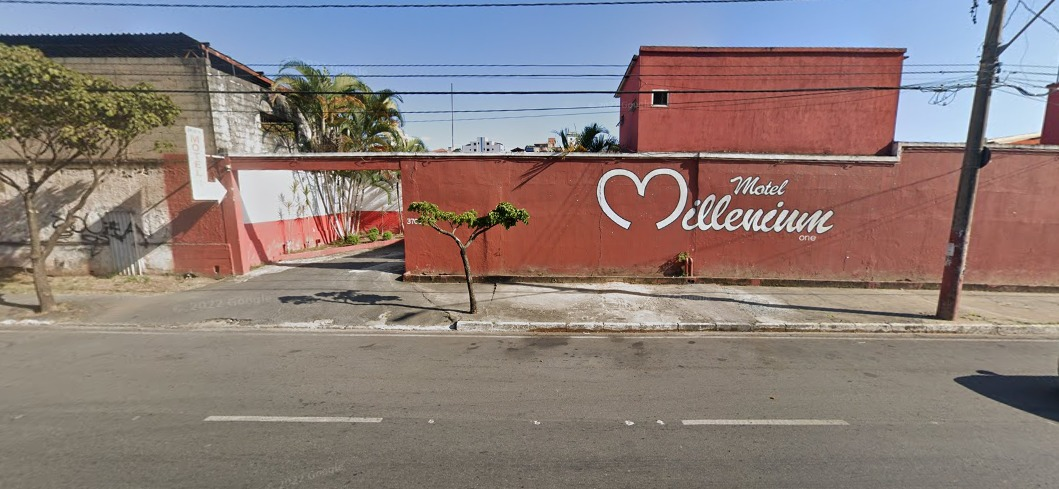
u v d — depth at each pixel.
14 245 11.62
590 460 3.77
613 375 5.78
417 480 3.45
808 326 8.05
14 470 3.52
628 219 11.29
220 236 11.87
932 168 10.80
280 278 11.80
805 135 12.88
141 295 9.92
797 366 6.16
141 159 11.55
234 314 8.57
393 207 24.70
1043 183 10.80
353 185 22.11
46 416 4.48
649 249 11.40
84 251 11.70
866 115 12.66
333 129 18.09
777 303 9.54
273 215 15.26
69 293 10.01
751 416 4.62
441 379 5.61
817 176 10.92
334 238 20.25
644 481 3.46
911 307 9.30
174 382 5.42
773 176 10.97
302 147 17.36
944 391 5.33
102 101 7.90
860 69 12.57
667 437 4.17
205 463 3.66
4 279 10.92
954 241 8.27
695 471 3.61
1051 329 8.01
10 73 7.09
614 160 11.07
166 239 11.83
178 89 11.67
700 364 6.23
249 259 13.36
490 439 4.10
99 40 12.58
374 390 5.23
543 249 11.43
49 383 5.36
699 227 11.25
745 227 11.20
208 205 11.77
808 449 3.97
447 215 8.34
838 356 6.61
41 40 12.67
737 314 8.70
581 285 11.11
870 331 8.02
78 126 7.97
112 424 4.32
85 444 3.94
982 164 7.94
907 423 4.49
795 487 3.40
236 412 4.61
